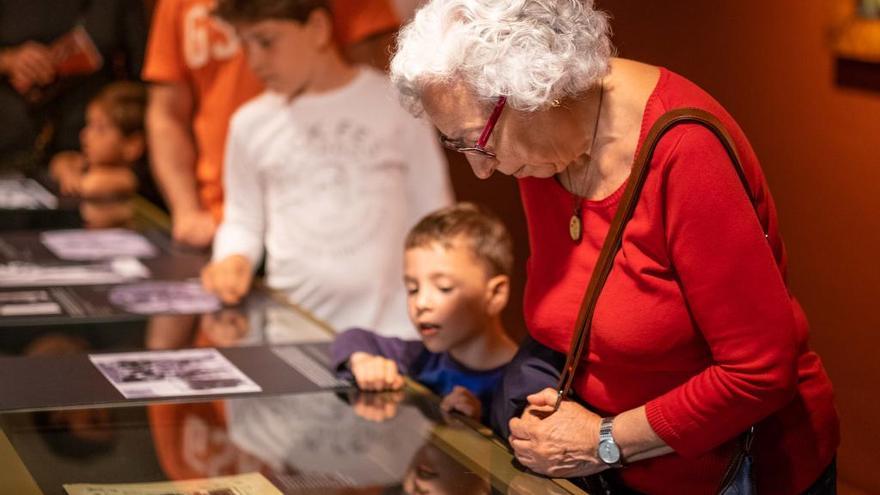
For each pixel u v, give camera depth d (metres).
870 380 3.79
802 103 3.97
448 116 1.60
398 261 3.43
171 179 3.83
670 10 4.43
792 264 4.10
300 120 3.36
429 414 2.10
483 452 1.87
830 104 3.86
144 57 4.75
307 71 3.34
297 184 3.37
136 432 1.93
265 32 3.23
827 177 3.90
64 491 1.63
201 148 3.77
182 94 3.84
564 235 1.77
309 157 3.35
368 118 3.39
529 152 1.62
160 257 3.52
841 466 3.92
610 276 1.68
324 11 3.31
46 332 2.59
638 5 4.57
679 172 1.56
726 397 1.58
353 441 1.91
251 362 2.42
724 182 1.55
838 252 3.89
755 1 4.09
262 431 1.96
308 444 1.89
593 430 1.69
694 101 1.62
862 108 3.73
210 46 3.70
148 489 1.66
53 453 1.80
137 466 1.75
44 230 3.83
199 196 3.86
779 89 4.05
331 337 2.67
